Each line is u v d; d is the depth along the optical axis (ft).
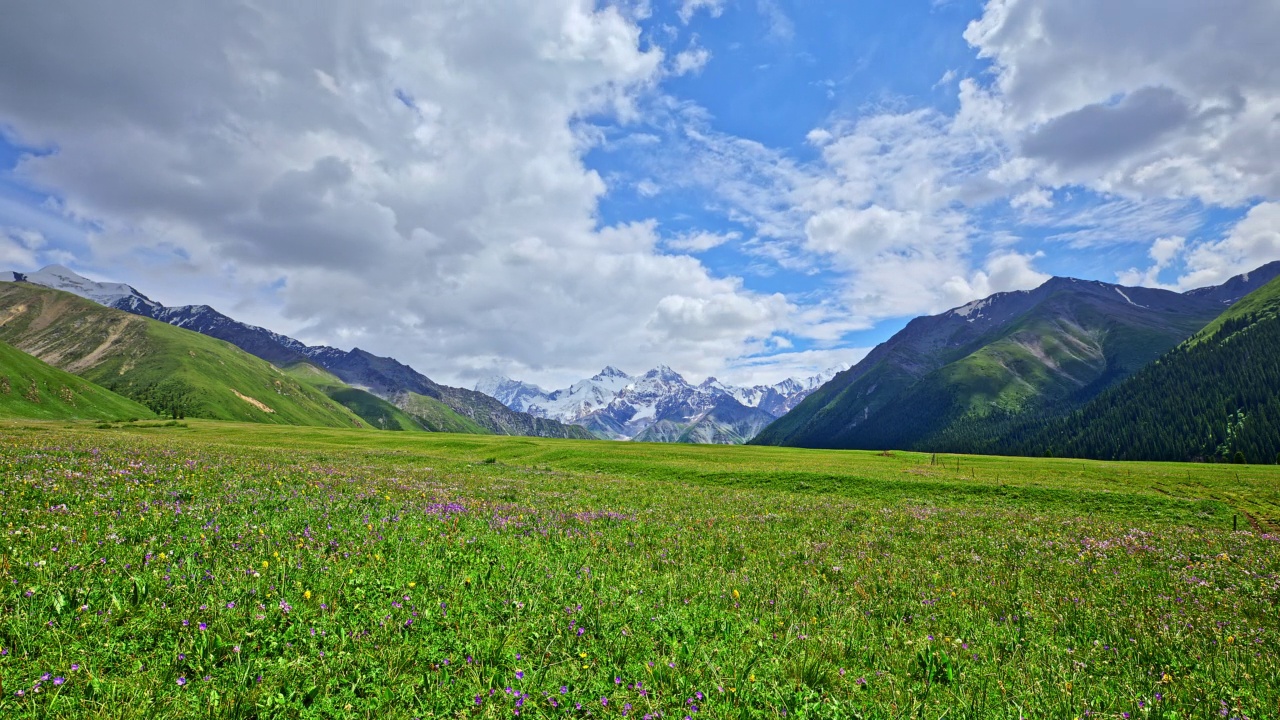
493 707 18.52
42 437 110.52
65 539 30.07
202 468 69.56
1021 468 240.73
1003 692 23.43
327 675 19.61
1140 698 23.29
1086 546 67.31
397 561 32.71
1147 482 188.24
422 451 258.57
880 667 25.81
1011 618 35.04
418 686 19.86
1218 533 90.99
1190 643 31.48
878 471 198.49
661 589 33.76
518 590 29.99
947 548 60.59
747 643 26.50
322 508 47.91
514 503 67.87
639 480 139.33
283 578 27.12
